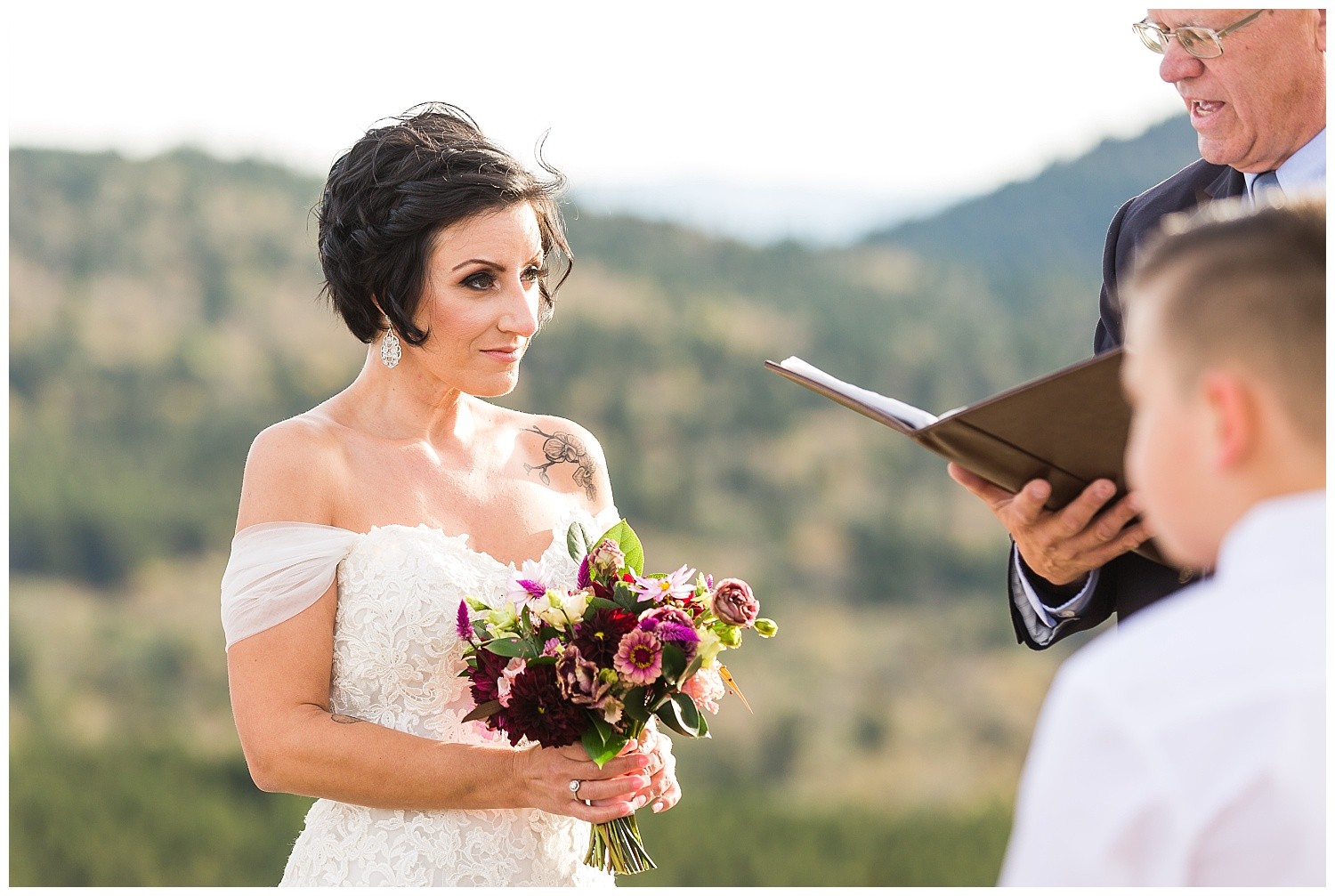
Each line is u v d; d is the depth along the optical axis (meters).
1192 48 2.47
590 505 2.86
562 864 2.61
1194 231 1.27
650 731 2.59
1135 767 1.13
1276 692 1.10
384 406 2.69
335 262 2.62
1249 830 1.08
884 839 12.76
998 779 16.05
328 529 2.51
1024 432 2.00
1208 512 1.22
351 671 2.50
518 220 2.56
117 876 12.61
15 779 13.04
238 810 13.09
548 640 2.37
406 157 2.56
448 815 2.51
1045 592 2.62
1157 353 1.24
